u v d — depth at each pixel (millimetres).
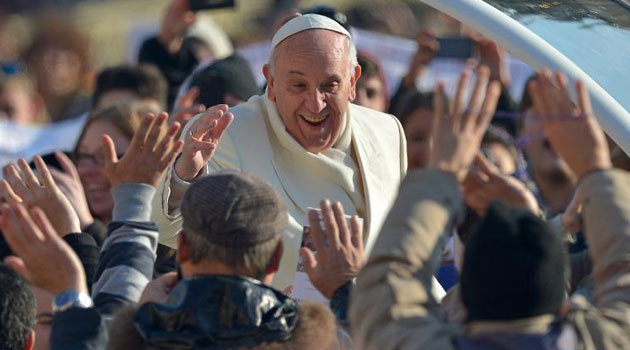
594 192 11148
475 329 10688
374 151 19016
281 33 18234
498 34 20156
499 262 10586
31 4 27609
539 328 10656
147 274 12773
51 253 11781
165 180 16406
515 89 23766
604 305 11031
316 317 11828
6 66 27000
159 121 13203
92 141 22344
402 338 10469
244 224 11539
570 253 16094
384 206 18750
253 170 18328
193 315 11352
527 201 12523
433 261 10828
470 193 12727
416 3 26219
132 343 11516
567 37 21281
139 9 27969
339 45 18172
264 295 11562
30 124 26828
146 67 25656
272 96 18609
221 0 27625
